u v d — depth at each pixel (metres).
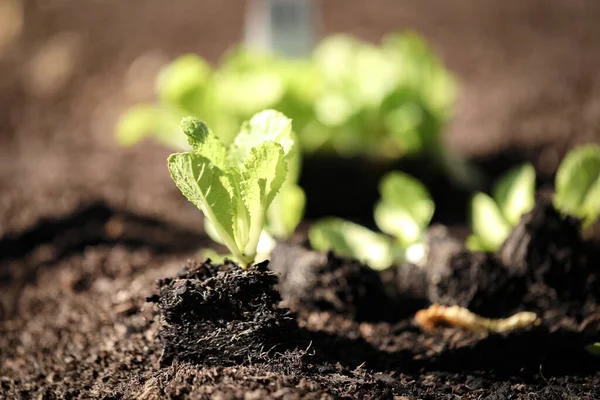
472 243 0.54
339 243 0.55
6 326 0.53
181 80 0.66
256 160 0.44
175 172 0.43
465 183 0.69
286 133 0.45
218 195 0.44
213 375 0.43
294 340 0.46
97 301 0.54
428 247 0.54
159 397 0.43
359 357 0.48
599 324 0.49
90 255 0.59
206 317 0.45
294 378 0.43
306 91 0.69
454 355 0.48
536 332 0.49
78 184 0.74
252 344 0.45
